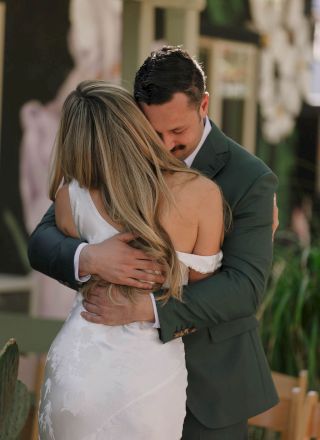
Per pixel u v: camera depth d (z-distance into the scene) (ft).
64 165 9.84
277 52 30.96
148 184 9.42
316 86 33.58
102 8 22.70
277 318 17.33
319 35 33.58
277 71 31.04
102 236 9.71
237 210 10.09
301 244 20.70
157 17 22.62
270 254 10.14
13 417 9.09
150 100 9.65
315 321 17.54
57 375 9.52
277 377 12.21
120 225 9.66
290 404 11.66
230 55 28.66
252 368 10.38
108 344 9.50
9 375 8.53
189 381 10.12
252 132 29.94
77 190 9.86
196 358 10.14
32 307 22.33
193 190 9.62
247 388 10.28
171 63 9.68
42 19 22.34
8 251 22.30
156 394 9.46
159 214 9.48
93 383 9.37
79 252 9.73
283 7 31.17
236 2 28.71
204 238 9.72
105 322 9.55
